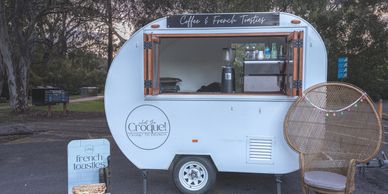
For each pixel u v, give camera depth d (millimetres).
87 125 13156
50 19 18328
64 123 13672
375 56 26922
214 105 5125
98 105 21500
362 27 22859
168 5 11516
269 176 6477
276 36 5109
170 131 5234
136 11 12445
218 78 6547
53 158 8047
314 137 4812
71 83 36750
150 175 6625
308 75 4906
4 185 6141
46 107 19172
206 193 5582
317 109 4793
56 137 10695
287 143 4805
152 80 5102
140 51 5246
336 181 4410
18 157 8148
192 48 6496
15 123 13508
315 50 4887
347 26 22828
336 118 4766
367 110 4566
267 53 5418
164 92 5469
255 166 5105
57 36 18453
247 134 5090
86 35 17516
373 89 32250
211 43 6375
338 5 22531
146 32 5219
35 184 6191
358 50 25797
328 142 4816
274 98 4988
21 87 16422
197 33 5129
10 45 16203
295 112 4797
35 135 11031
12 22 15938
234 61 5996
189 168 5281
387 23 23516
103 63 30891
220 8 11273
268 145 5055
